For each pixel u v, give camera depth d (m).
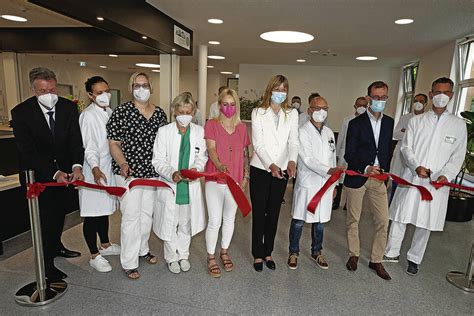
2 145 3.71
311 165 2.54
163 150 2.35
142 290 2.35
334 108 9.26
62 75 9.94
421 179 2.61
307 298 2.34
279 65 9.23
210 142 2.43
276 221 2.68
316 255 2.85
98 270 2.58
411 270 2.75
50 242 2.32
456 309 2.29
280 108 2.56
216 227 2.55
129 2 3.34
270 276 2.63
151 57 8.34
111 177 2.53
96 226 2.60
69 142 2.29
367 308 2.25
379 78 8.95
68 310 2.09
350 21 4.14
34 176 2.08
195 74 13.24
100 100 2.46
